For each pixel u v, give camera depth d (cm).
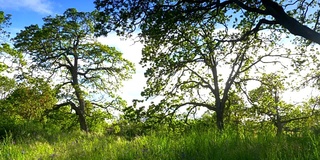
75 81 3844
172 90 2600
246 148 419
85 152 567
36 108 3472
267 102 2872
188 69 2580
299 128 575
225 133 550
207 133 573
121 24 1388
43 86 3541
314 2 1689
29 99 3416
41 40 3675
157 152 477
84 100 3931
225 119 2923
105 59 3847
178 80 2581
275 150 383
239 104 2961
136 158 475
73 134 1341
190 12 1417
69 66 3834
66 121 3888
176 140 587
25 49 3631
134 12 1366
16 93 3412
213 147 446
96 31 1425
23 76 3481
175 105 2580
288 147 396
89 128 3978
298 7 1669
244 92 2894
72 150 632
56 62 3753
